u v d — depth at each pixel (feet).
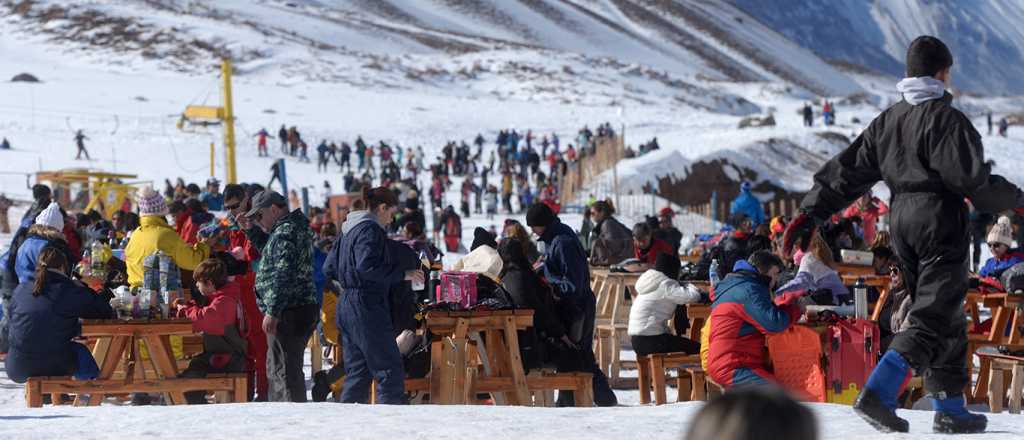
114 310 67.41
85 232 113.09
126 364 69.51
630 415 47.62
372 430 42.73
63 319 64.13
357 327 59.06
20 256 71.31
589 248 134.00
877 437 39.22
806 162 472.03
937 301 38.73
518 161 435.53
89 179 239.30
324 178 400.26
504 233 91.56
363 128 526.98
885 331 71.82
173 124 479.82
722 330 57.41
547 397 69.31
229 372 66.44
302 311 61.93
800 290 58.90
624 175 390.42
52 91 566.36
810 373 56.70
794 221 41.27
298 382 61.87
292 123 515.50
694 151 446.60
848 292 79.97
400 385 59.41
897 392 39.52
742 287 57.16
